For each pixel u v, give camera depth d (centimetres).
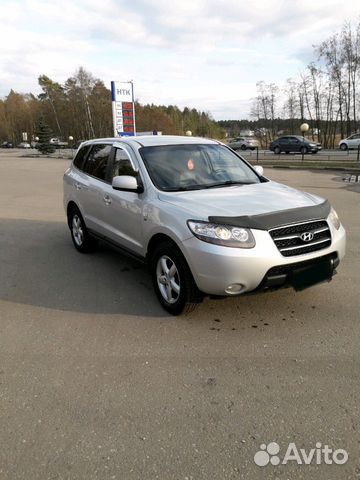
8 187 1553
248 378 308
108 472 225
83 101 8431
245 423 262
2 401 287
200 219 366
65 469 228
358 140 3675
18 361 337
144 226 434
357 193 1251
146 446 244
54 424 263
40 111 9275
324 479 221
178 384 303
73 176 632
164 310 424
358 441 246
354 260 574
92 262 596
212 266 352
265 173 1958
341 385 298
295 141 3456
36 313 427
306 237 370
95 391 296
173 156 485
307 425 259
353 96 5069
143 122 8750
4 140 11281
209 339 366
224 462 232
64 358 340
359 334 370
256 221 357
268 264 351
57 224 877
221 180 472
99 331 385
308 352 342
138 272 547
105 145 567
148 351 348
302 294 455
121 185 436
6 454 239
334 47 4994
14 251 664
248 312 416
